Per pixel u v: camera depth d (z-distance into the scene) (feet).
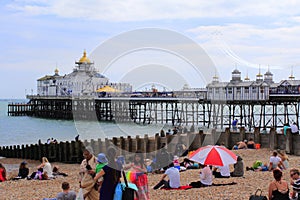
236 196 35.42
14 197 41.29
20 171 59.26
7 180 56.75
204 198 34.68
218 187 39.99
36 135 172.55
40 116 301.84
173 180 39.37
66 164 92.02
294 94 158.30
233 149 88.84
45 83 297.12
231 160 41.47
